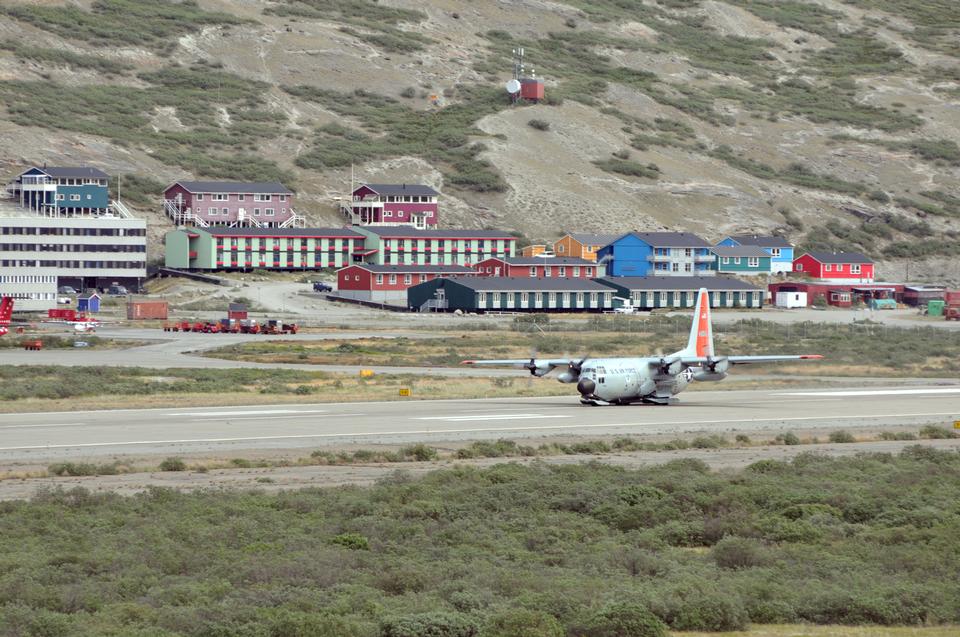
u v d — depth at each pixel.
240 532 136.12
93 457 194.38
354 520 143.50
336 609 105.12
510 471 179.12
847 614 109.62
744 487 169.50
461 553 129.38
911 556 129.38
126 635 96.81
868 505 157.00
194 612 103.31
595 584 114.88
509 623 100.06
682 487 167.12
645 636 101.56
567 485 168.38
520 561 126.44
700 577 120.88
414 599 110.12
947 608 110.56
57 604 106.31
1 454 196.38
